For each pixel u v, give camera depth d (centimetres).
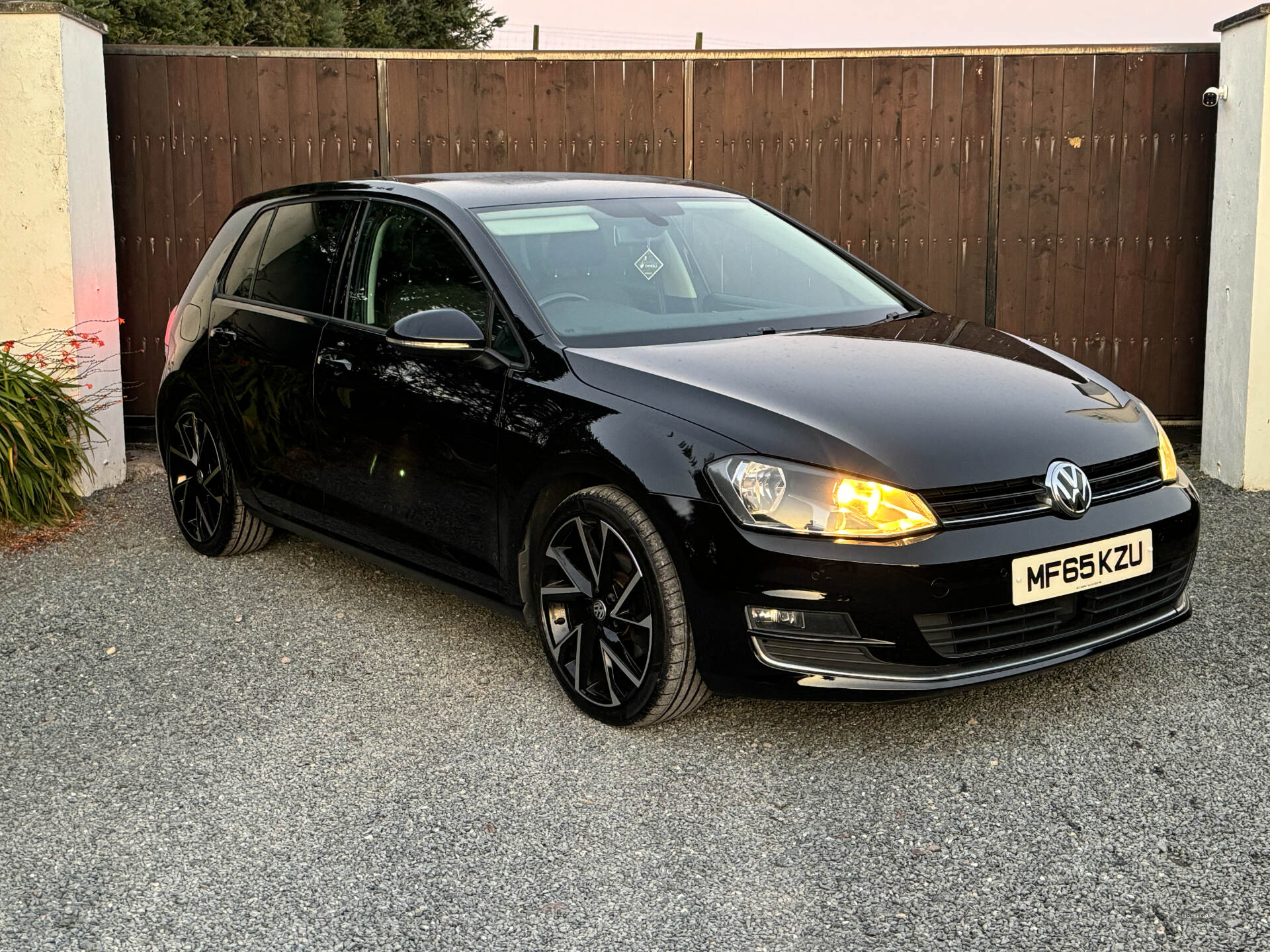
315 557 527
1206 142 725
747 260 439
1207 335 662
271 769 332
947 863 277
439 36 2717
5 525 574
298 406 448
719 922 257
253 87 754
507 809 307
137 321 775
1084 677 378
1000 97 734
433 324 368
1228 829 287
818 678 306
